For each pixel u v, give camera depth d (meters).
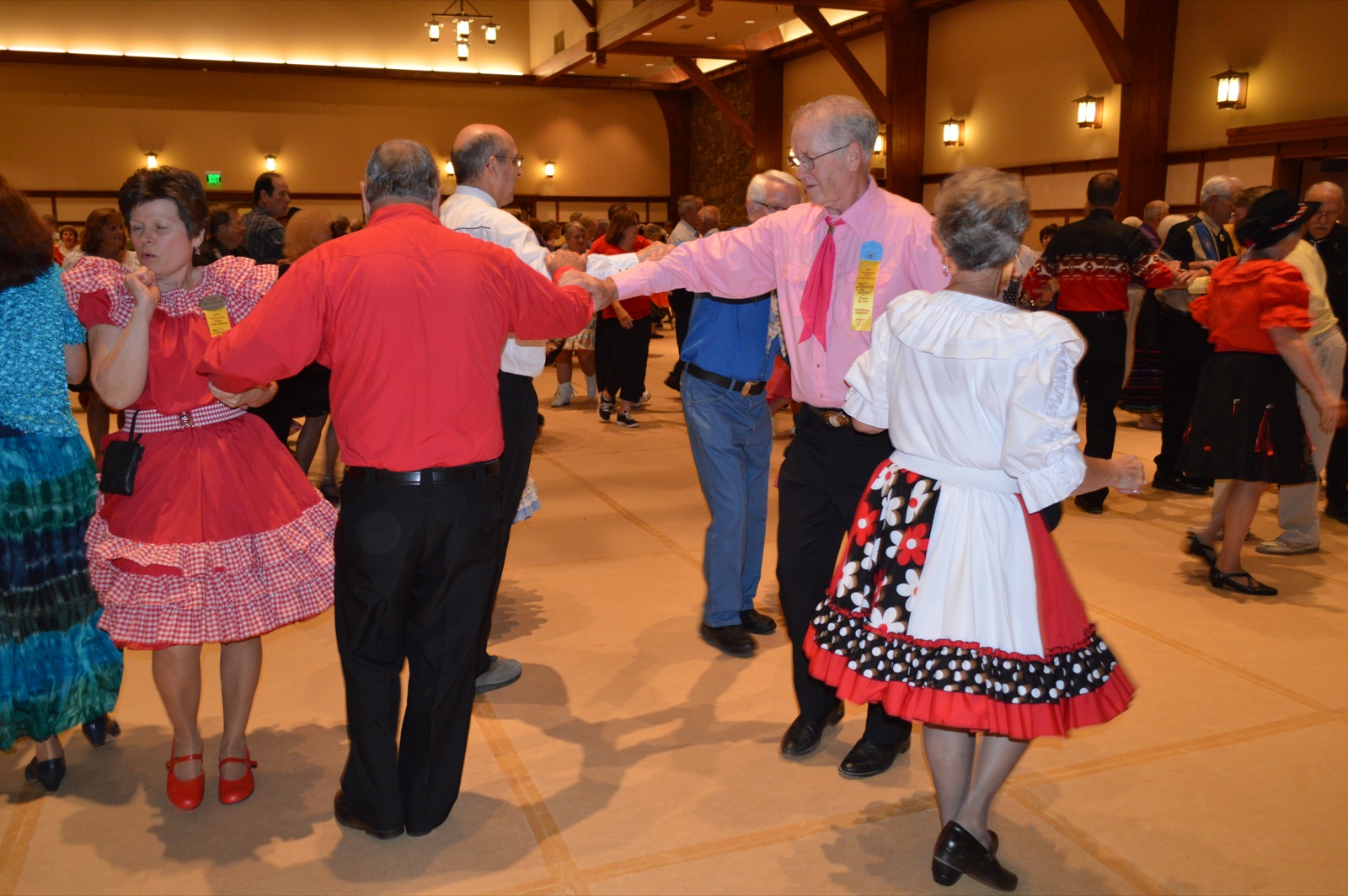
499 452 2.20
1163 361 5.49
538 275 2.29
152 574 2.23
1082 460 1.81
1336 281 4.89
